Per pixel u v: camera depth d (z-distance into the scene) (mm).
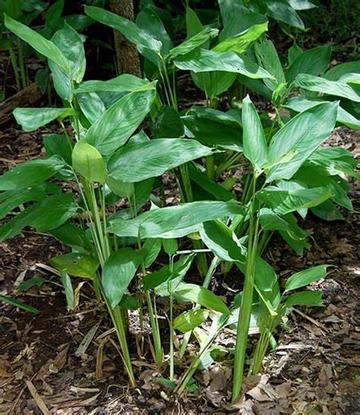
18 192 1227
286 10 1708
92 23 2205
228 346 1329
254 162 1037
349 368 1286
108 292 1064
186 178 1431
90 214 1160
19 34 1087
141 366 1297
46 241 1689
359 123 1245
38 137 2170
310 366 1293
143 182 1321
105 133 1066
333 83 1280
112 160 1081
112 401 1229
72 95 1127
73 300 1322
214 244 1104
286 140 1037
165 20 2211
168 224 1008
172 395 1228
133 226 1088
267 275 1180
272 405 1208
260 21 1462
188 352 1324
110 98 1354
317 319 1413
